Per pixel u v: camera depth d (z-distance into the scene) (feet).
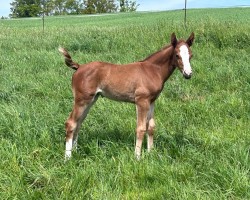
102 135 13.11
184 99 17.94
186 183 10.03
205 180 10.10
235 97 17.06
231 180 9.76
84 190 9.87
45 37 35.86
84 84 11.80
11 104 15.47
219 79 20.21
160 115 15.37
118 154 11.53
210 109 16.03
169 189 9.62
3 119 13.47
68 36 34.60
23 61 25.27
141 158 11.14
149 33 30.63
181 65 11.60
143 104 11.89
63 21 98.73
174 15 93.20
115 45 29.19
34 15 205.36
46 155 11.69
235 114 15.60
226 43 26.89
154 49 26.53
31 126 13.14
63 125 13.65
